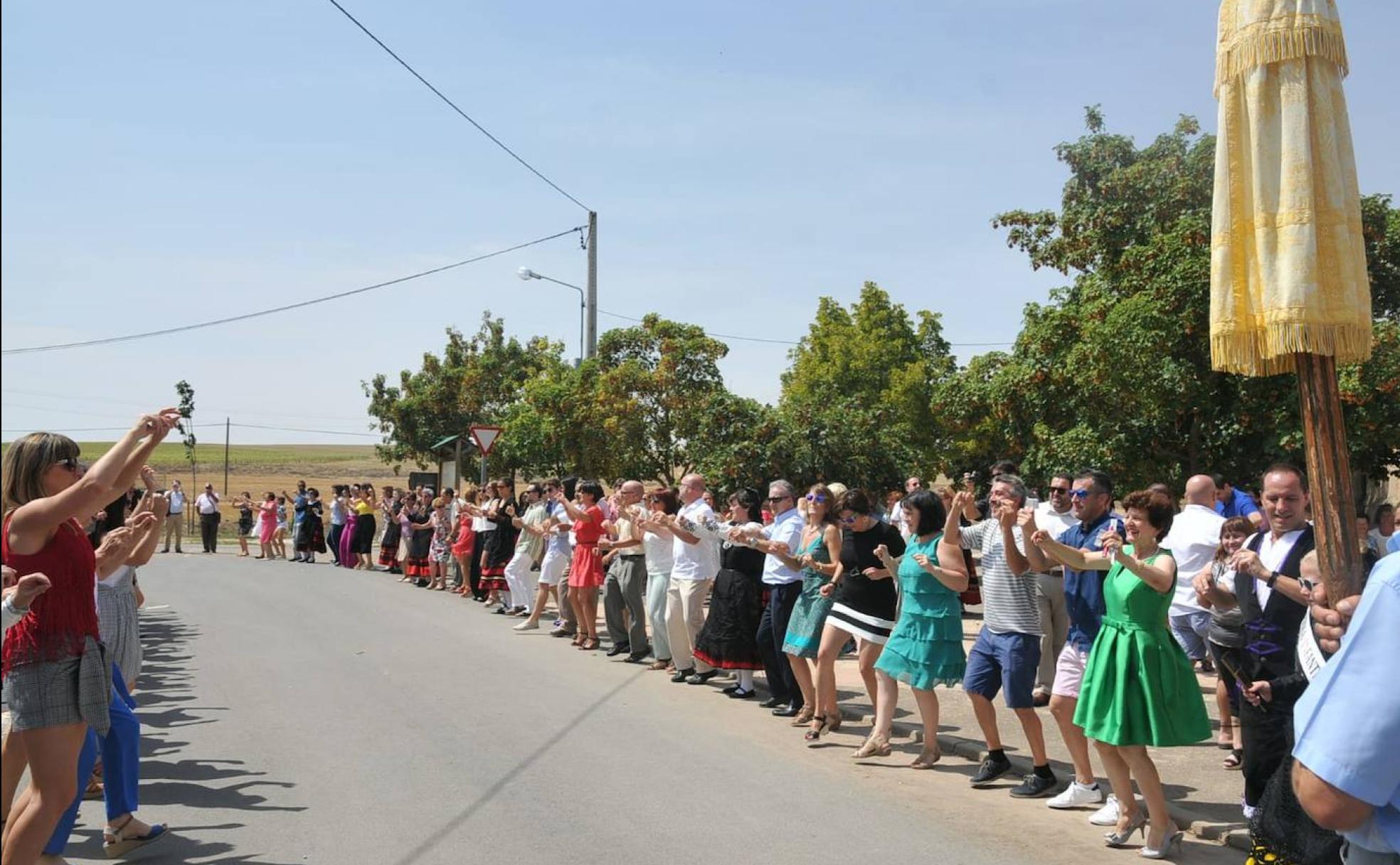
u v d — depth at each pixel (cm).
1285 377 1409
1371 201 1520
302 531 2702
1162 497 591
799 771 752
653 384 2647
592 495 1289
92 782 684
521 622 1509
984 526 745
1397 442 1363
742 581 1007
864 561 831
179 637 1341
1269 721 529
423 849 579
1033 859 579
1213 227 480
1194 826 624
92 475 455
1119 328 1454
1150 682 580
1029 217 1928
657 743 822
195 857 568
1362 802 234
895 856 578
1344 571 416
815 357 3716
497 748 796
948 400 1962
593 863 560
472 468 3662
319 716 897
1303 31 447
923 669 765
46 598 466
